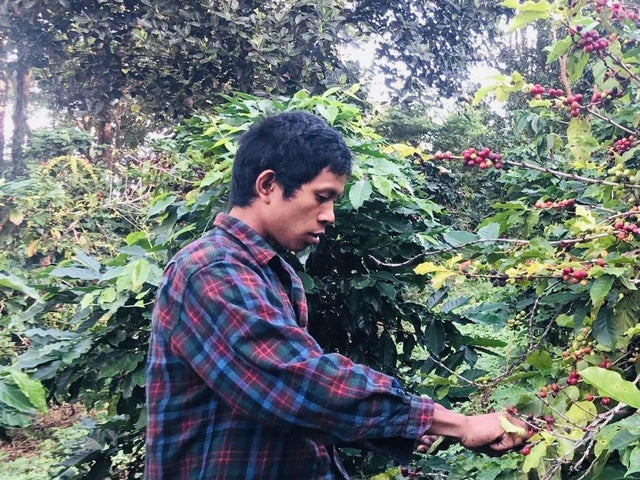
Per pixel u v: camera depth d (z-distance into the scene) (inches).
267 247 51.1
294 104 96.5
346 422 41.6
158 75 265.1
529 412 59.5
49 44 275.3
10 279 53.0
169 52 260.1
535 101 70.6
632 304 58.6
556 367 66.5
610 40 70.6
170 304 47.0
